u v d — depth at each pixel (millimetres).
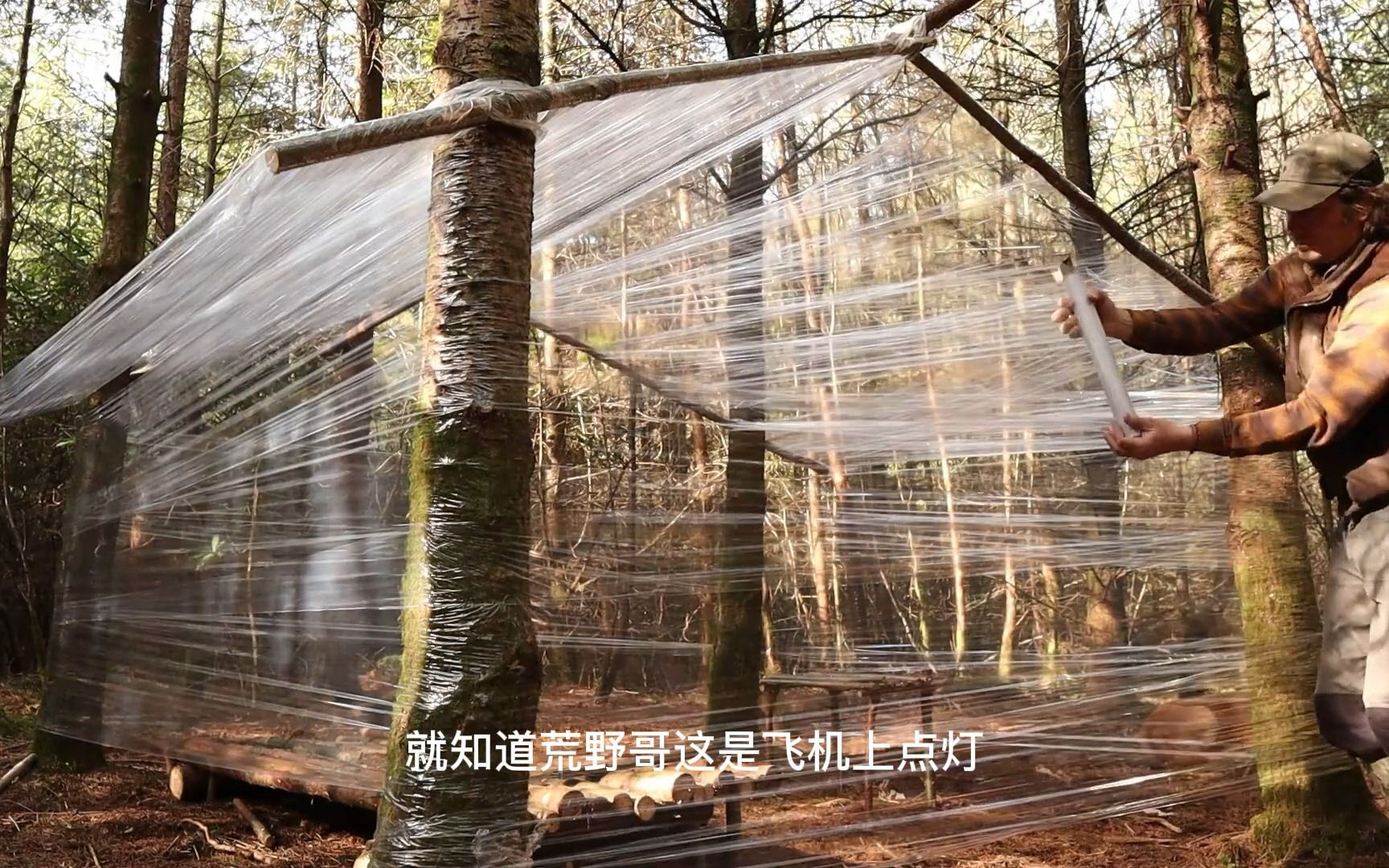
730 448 3990
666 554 3457
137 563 4688
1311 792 3678
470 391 2285
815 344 3725
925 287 3613
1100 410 3938
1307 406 1505
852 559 4254
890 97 3498
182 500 4418
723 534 3539
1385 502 1565
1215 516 4461
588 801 2932
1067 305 1798
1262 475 3885
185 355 4004
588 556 3320
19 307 8961
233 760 4391
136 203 5516
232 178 2359
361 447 3990
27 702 6848
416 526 2291
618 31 6328
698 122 2748
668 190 3168
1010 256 3617
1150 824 4375
